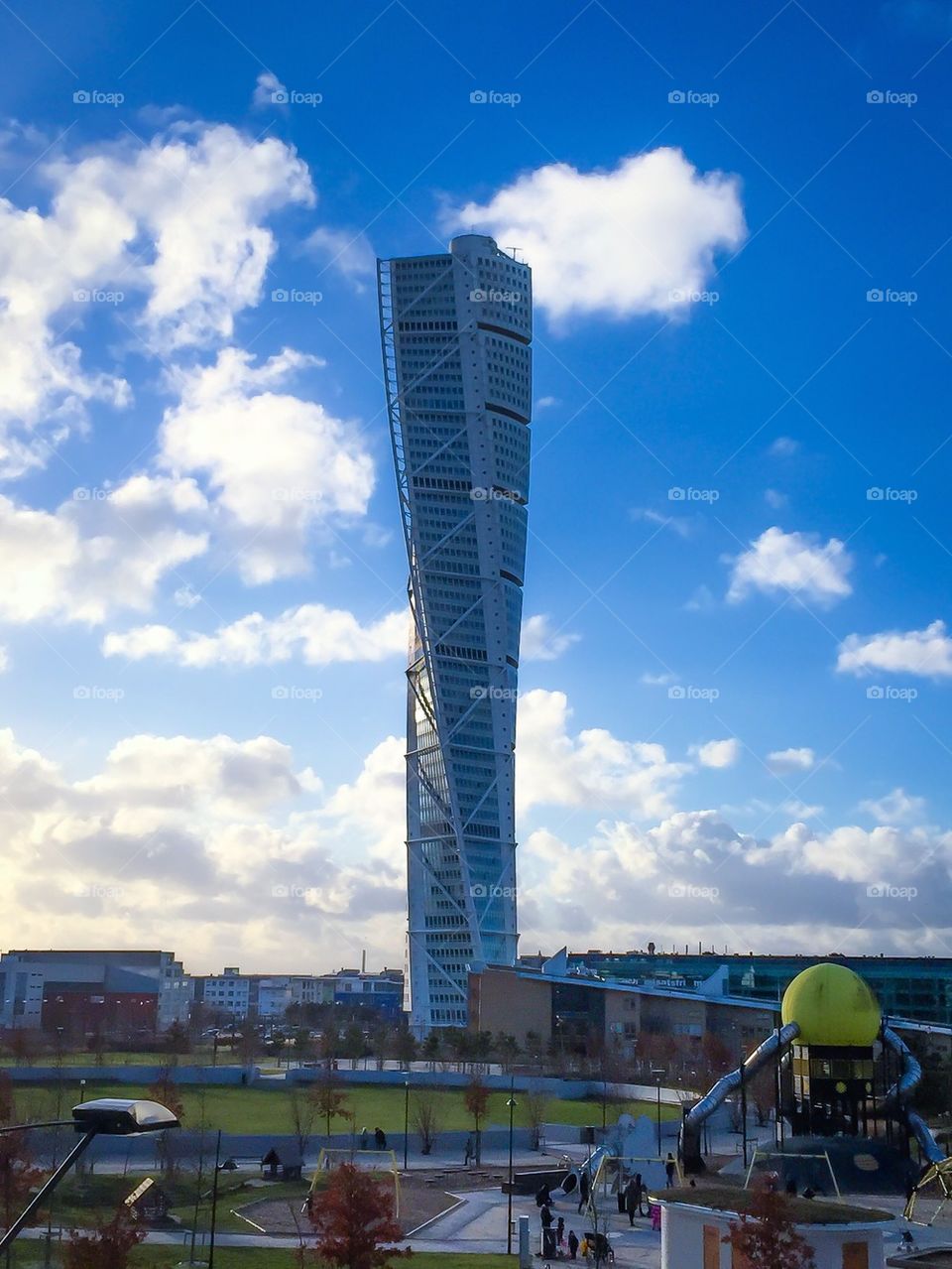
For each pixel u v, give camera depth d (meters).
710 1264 68.94
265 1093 166.88
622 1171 116.88
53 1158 108.12
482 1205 107.81
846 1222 66.25
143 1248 84.31
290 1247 86.00
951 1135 141.38
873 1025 119.50
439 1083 186.00
